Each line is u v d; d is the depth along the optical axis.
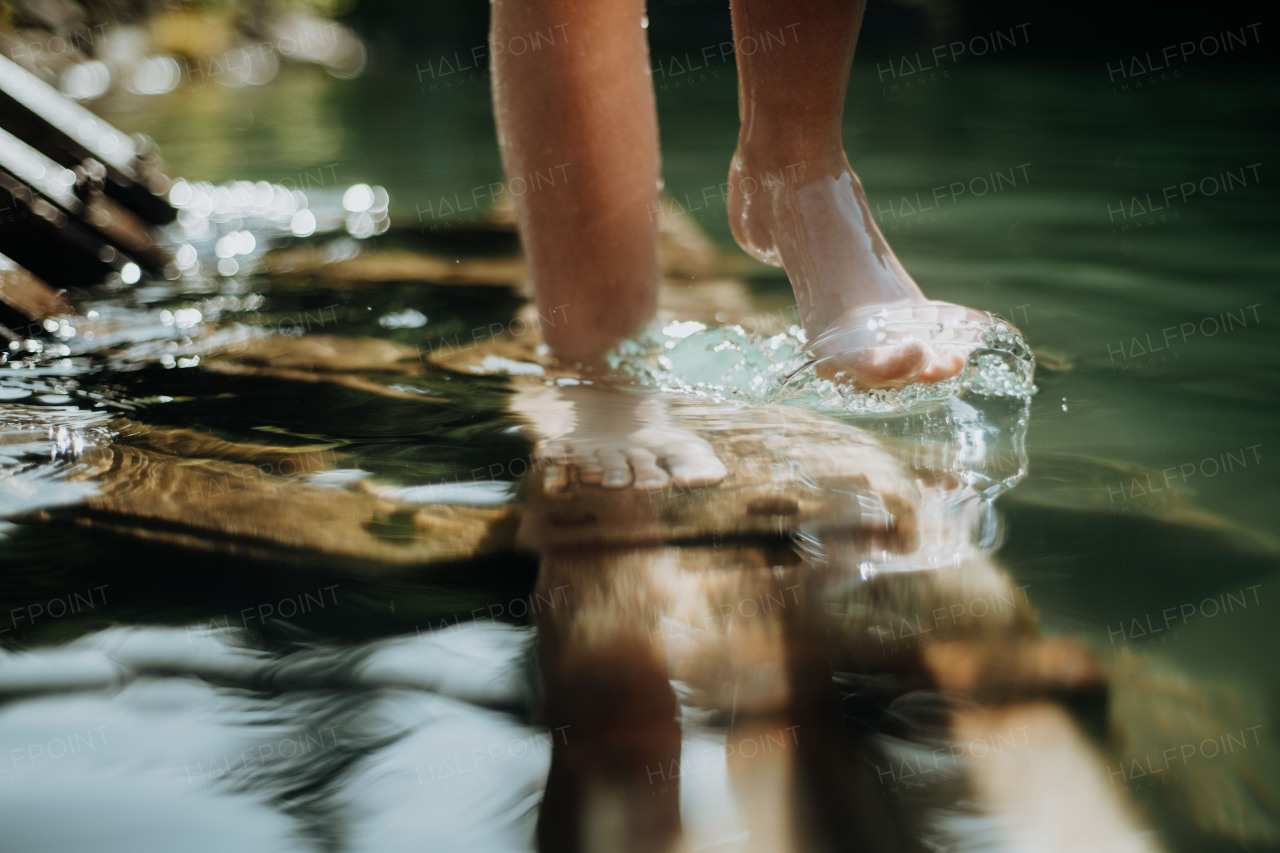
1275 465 0.94
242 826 0.73
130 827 0.73
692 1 6.16
